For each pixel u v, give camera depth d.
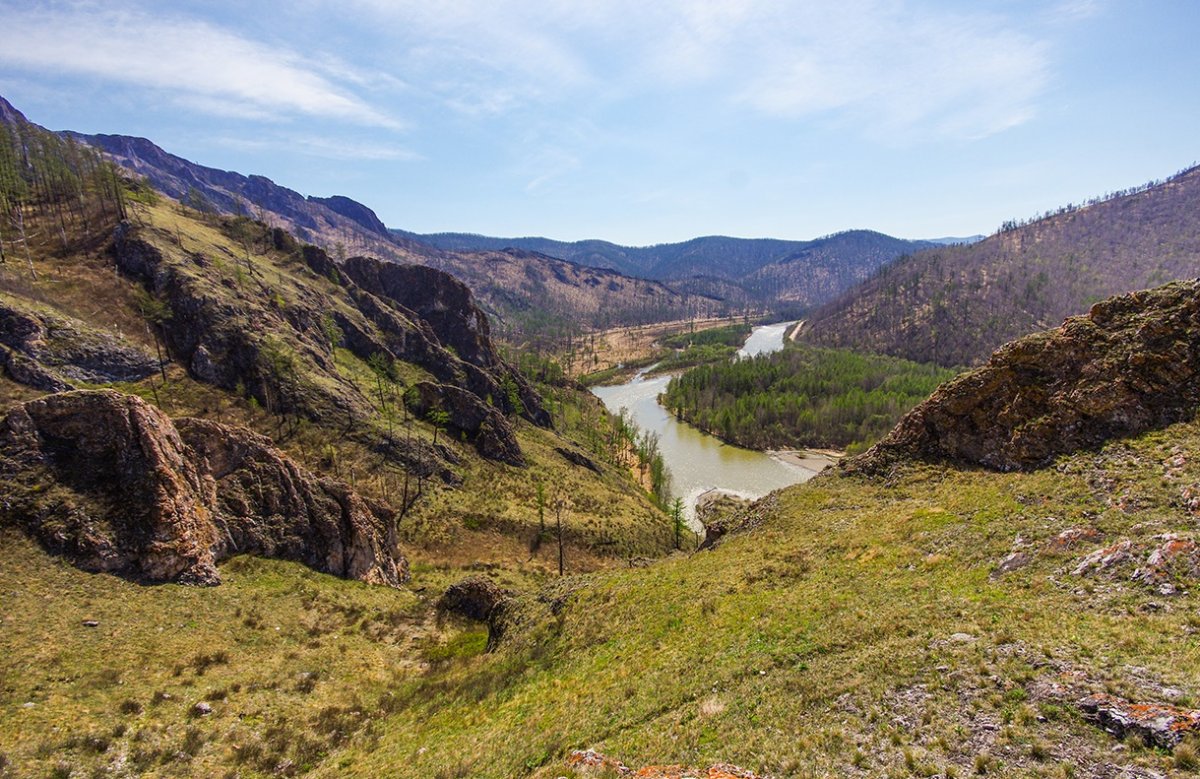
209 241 114.12
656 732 19.69
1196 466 26.36
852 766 14.84
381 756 25.25
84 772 21.34
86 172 125.62
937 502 35.59
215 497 44.69
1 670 25.42
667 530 100.56
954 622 20.64
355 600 45.94
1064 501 28.81
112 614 32.06
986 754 13.80
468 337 152.62
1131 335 34.72
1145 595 18.84
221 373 84.94
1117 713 13.52
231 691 29.69
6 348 65.44
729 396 191.25
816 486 45.91
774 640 24.12
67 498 35.94
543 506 91.88
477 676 33.25
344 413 89.88
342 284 132.12
